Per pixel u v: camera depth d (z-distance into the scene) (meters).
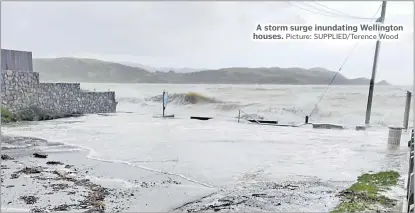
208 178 4.69
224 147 7.25
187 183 4.42
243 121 13.77
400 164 5.48
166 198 3.78
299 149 7.04
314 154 6.47
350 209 3.34
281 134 9.63
